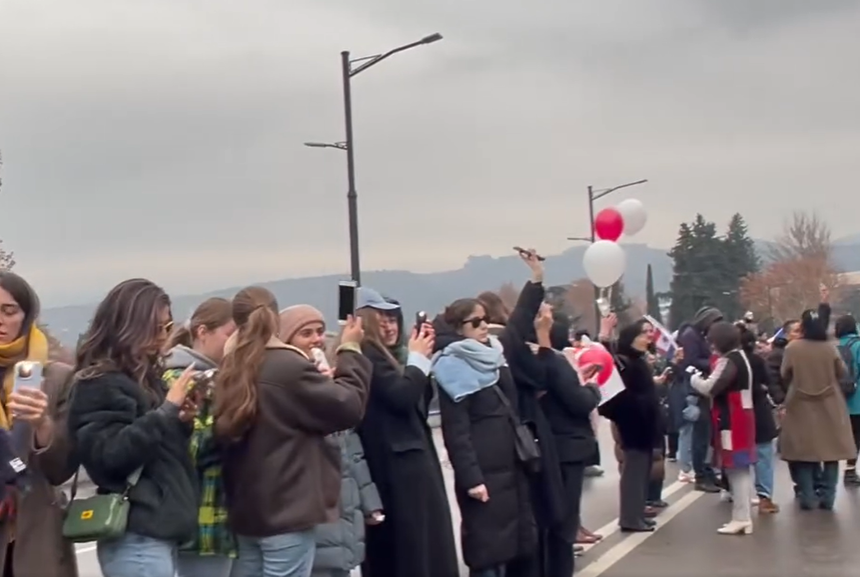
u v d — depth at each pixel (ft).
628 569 26.76
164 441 13.80
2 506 13.41
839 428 34.88
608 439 69.10
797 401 35.22
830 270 221.87
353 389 16.26
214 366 16.51
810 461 34.83
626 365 32.22
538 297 23.41
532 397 22.99
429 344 19.90
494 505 20.72
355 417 15.81
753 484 37.27
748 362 31.55
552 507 22.61
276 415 15.43
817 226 226.79
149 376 14.16
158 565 13.66
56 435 13.53
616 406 32.24
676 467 50.39
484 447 20.75
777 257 231.50
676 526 33.22
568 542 23.95
